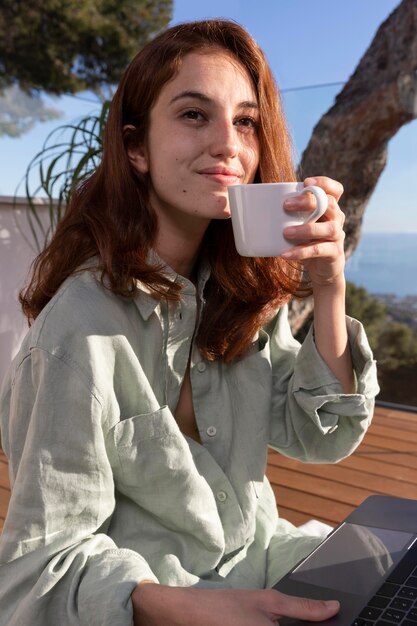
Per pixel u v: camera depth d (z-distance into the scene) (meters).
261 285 0.92
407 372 4.98
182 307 0.85
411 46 3.17
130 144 0.84
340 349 0.89
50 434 0.70
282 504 1.92
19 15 4.64
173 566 0.78
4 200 2.62
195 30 0.80
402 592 0.63
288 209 0.68
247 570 0.88
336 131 3.48
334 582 0.66
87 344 0.73
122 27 4.78
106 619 0.62
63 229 0.84
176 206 0.80
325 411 0.90
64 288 0.77
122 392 0.78
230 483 0.88
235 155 0.78
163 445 0.77
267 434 0.92
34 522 0.69
